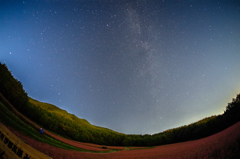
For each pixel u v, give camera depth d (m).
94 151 30.30
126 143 66.56
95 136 63.97
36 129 24.86
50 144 18.44
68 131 47.00
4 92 28.62
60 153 14.98
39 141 16.36
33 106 38.69
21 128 16.11
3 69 30.56
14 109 27.41
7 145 4.35
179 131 62.75
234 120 38.69
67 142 30.95
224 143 12.02
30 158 4.77
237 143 9.45
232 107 40.09
